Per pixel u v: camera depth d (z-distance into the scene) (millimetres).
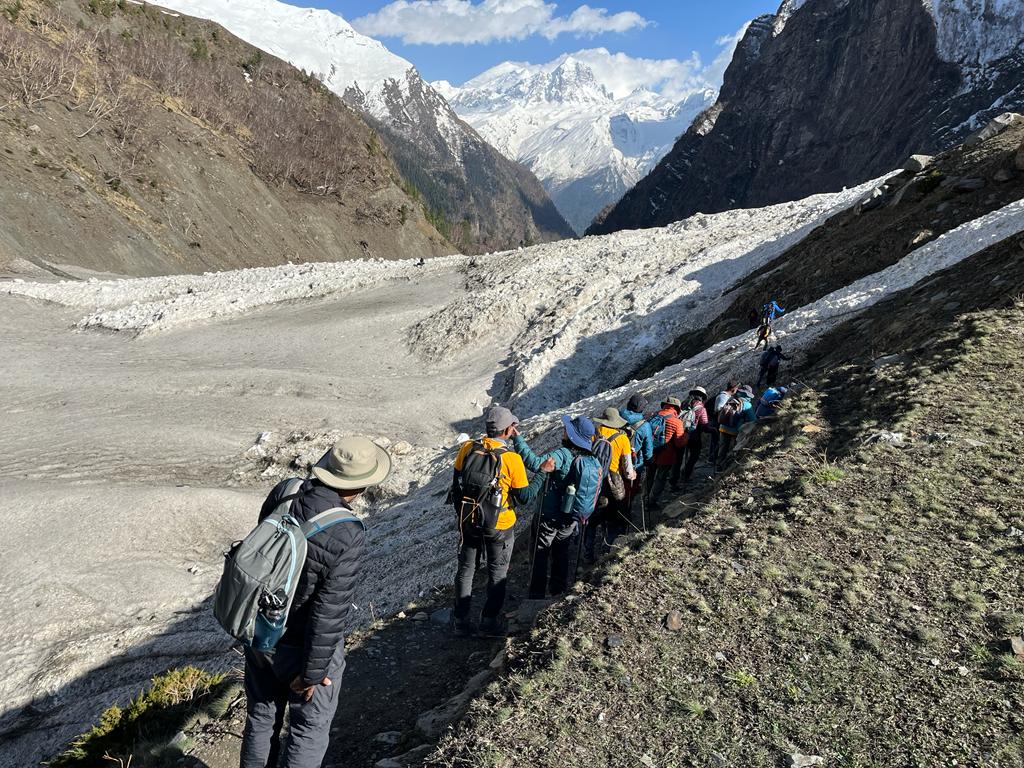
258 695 4277
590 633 5516
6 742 11430
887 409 9359
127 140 100312
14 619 14695
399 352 38875
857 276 27438
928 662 4863
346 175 150875
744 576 6062
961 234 21797
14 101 87812
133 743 5910
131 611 15227
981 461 7461
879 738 4281
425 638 7223
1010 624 5086
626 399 22234
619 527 8883
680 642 5320
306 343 40062
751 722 4512
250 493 23219
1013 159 26062
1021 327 11078
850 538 6465
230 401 31859
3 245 65062
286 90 166875
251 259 105688
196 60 147250
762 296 31219
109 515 18984
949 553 6066
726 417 12469
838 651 5055
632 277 42188
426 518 16672
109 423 29109
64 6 130750
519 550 10117
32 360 37188
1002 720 4293
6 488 22156
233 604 3730
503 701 4930
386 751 5125
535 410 31906
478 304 40875
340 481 4070
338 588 3896
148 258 83688
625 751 4367
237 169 119312
